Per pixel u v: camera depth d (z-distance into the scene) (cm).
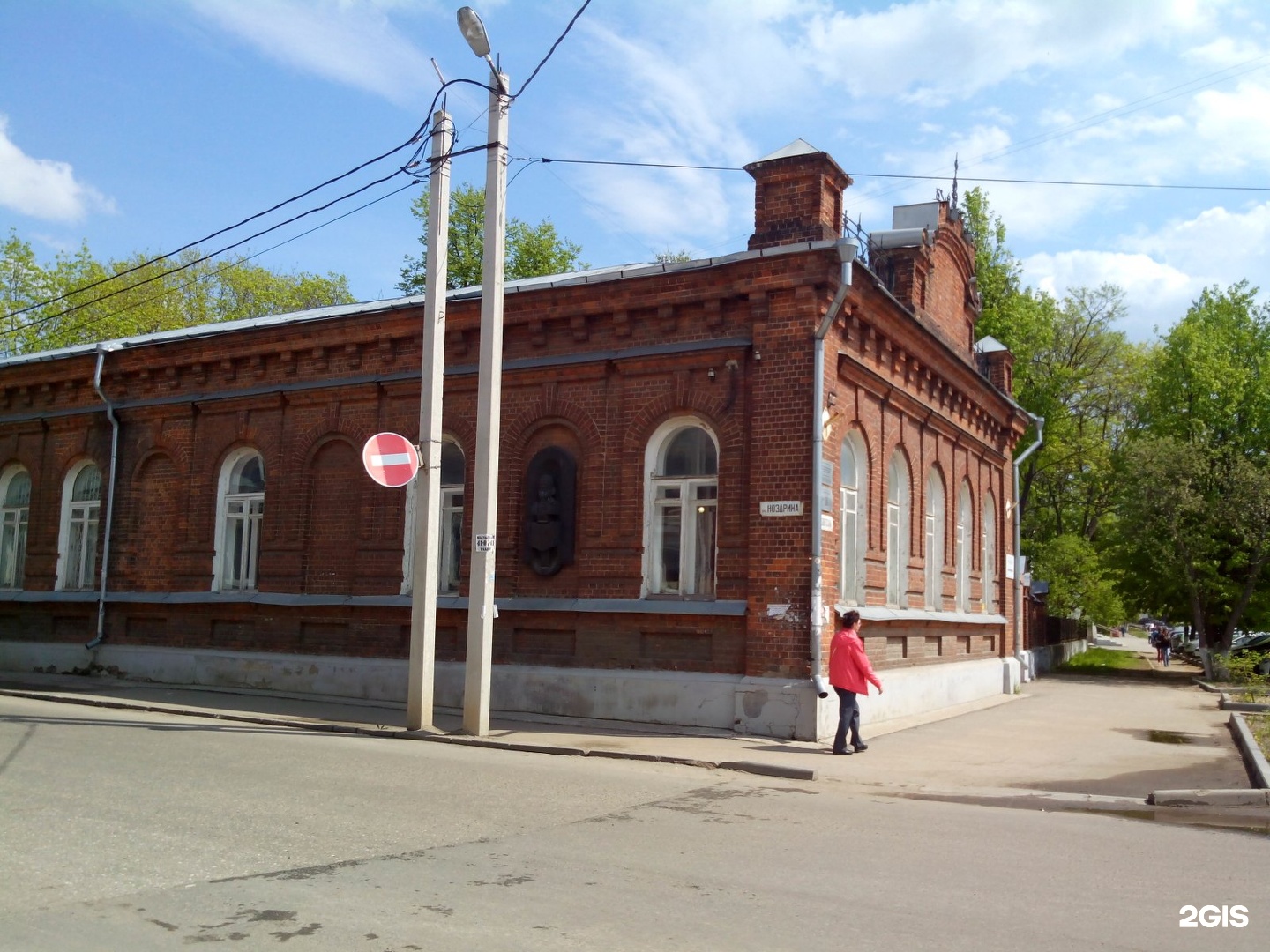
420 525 1419
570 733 1416
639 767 1195
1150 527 3278
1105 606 4144
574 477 1633
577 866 692
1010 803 1033
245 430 1983
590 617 1580
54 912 571
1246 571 3338
